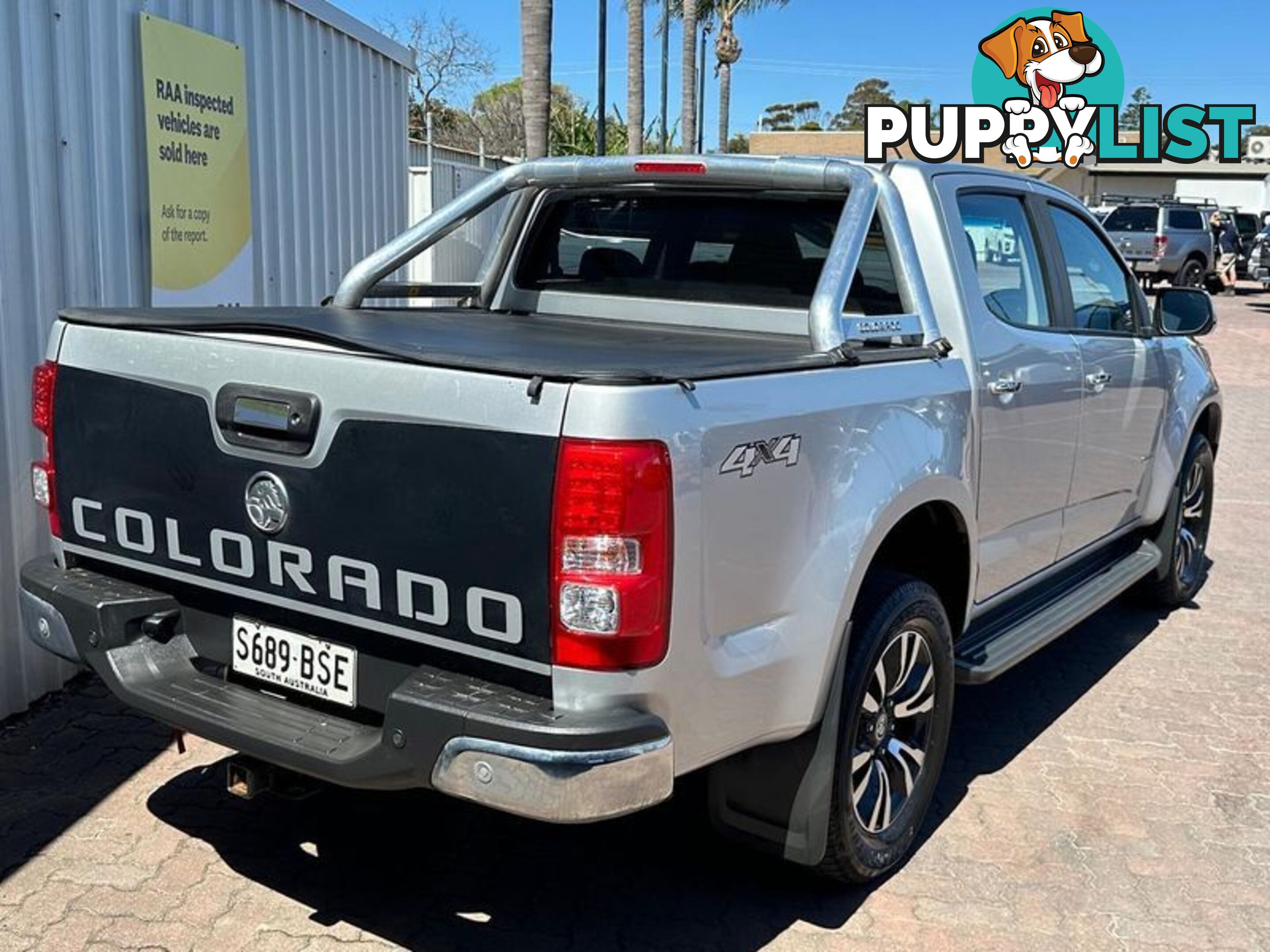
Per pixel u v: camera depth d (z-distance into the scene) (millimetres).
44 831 3838
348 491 2873
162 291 5516
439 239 4512
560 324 4367
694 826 4027
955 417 3785
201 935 3330
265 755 2959
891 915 3574
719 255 4258
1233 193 48344
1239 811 4297
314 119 7086
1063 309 4832
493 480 2660
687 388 2707
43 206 4742
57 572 3498
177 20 5617
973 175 4363
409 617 2834
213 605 3273
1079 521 5055
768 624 3020
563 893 3625
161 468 3219
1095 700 5312
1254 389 15297
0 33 4441
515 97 35469
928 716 3814
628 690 2656
